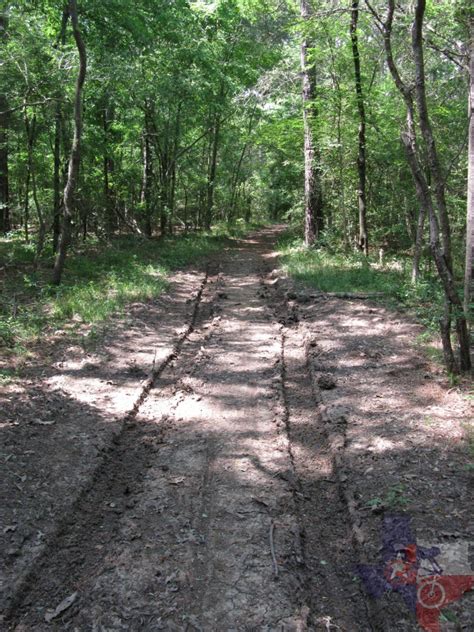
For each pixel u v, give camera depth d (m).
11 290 10.55
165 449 5.12
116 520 4.09
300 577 3.51
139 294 10.80
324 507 4.30
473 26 8.47
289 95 19.52
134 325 8.95
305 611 3.21
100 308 9.35
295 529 3.94
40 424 5.32
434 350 7.04
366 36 13.76
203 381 6.77
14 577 3.38
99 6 14.34
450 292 6.07
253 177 38.53
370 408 5.73
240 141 27.09
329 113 15.29
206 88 19.45
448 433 5.02
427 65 12.98
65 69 11.79
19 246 15.19
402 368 6.74
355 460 4.76
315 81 16.14
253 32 22.08
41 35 11.48
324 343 7.98
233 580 3.46
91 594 3.34
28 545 3.68
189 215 30.03
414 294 10.38
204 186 27.02
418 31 5.48
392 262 15.29
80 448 4.93
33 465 4.60
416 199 14.38
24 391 6.04
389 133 14.27
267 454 5.01
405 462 4.62
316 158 17.06
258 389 6.52
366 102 13.91
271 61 22.75
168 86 17.59
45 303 9.80
